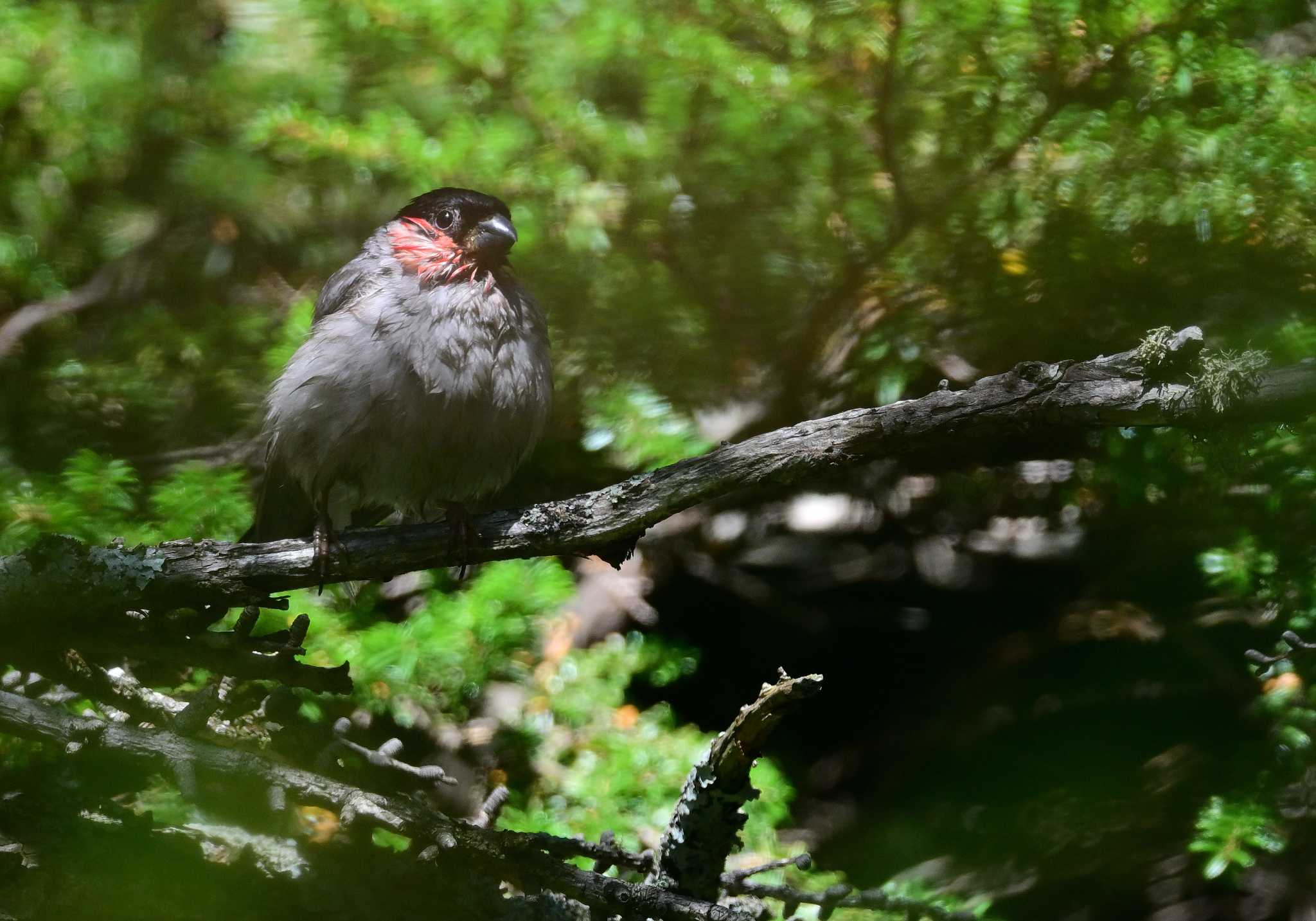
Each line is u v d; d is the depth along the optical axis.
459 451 6.86
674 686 10.71
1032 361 5.01
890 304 8.30
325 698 7.47
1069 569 10.16
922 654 10.76
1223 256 7.49
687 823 5.05
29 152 9.71
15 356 9.78
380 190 9.75
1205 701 9.05
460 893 5.17
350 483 7.12
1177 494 7.53
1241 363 4.73
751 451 5.23
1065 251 7.66
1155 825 8.44
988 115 7.65
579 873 4.97
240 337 9.38
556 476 9.34
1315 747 6.65
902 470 9.88
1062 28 7.21
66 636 5.54
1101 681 9.66
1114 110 7.41
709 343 8.88
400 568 5.62
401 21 8.02
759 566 10.70
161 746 5.23
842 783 10.45
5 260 9.18
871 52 7.65
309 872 5.26
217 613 5.69
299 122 7.98
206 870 5.25
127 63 9.08
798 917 6.70
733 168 8.20
